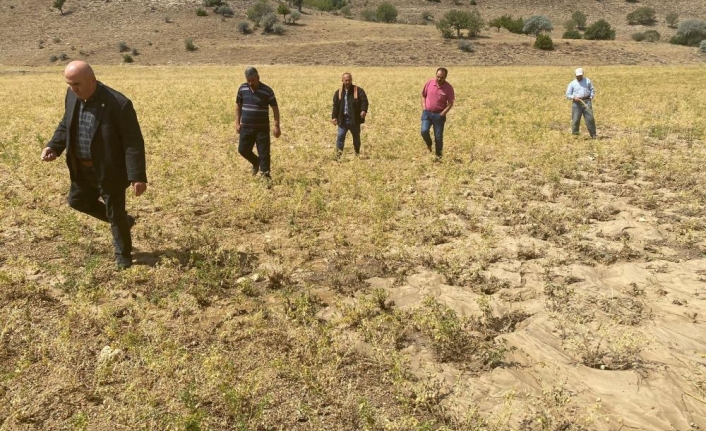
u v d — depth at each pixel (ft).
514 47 214.90
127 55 201.57
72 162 15.51
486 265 16.97
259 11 257.14
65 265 16.19
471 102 62.69
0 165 29.32
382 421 10.01
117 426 9.93
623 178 27.61
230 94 71.00
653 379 11.30
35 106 58.39
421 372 11.73
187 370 11.15
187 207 22.39
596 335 12.94
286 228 20.42
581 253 17.98
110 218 15.84
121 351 11.94
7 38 233.55
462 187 26.25
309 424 10.12
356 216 21.67
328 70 151.33
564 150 34.42
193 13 267.18
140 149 15.26
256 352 12.33
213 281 15.25
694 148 35.17
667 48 222.07
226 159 31.60
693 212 22.02
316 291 15.46
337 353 12.21
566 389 11.09
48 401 10.52
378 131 41.93
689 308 14.21
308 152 33.27
